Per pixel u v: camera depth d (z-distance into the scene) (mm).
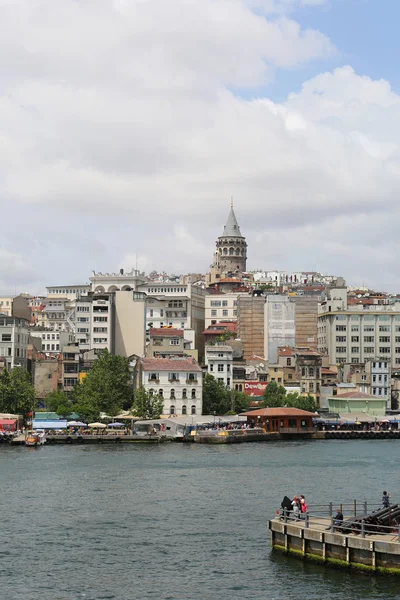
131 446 194875
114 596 76000
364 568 78125
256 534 96188
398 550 76250
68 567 84125
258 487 128625
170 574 81625
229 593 76125
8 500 116625
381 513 88250
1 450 182375
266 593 75812
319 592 75312
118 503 114625
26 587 78312
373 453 183500
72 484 130625
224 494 122000
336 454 180375
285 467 154125
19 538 94875
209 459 166500
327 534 80562
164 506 112500
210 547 90688
